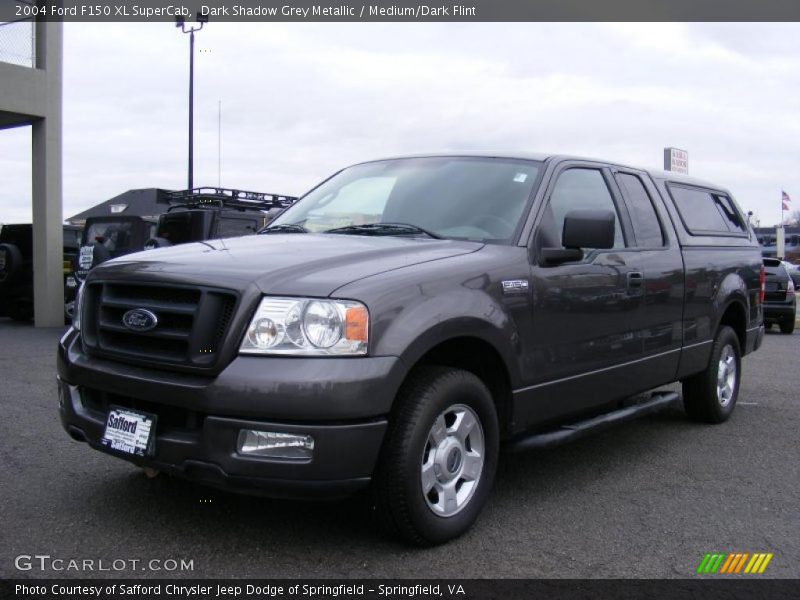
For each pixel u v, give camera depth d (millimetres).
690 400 6336
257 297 3238
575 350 4383
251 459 3129
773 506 4367
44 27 13648
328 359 3145
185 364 3266
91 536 3650
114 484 4402
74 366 3703
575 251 4277
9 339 11789
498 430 3914
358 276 3379
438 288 3553
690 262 5668
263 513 3980
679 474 4969
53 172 13930
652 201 5559
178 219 13141
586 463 5207
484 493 3820
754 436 6055
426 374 3535
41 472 4613
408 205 4590
